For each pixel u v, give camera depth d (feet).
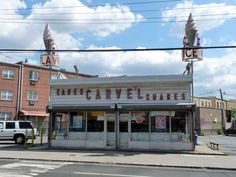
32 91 180.55
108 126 86.48
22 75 176.65
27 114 174.09
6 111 169.27
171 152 79.10
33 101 180.45
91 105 87.30
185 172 50.55
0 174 44.73
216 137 180.86
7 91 170.30
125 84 86.02
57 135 89.35
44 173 46.39
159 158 67.15
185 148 81.66
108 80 86.58
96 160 63.05
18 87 174.50
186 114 82.58
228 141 138.31
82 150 82.69
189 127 82.07
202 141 136.15
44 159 63.98
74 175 45.14
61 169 50.90
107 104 86.63
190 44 94.68
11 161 60.85
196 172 50.78
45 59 107.34
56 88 91.20
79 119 88.63
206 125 222.48
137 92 85.25
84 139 87.45
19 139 105.81
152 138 83.66
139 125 84.79
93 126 87.51
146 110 83.82
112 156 69.92
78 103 89.04
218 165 57.62
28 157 66.44
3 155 69.41
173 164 58.59
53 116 90.27
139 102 84.89
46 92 186.60
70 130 88.94
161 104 83.20
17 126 106.73
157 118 84.02
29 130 106.93
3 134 105.29
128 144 84.58
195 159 66.03
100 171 49.70
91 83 87.71
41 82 184.65
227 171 52.75
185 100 82.48
